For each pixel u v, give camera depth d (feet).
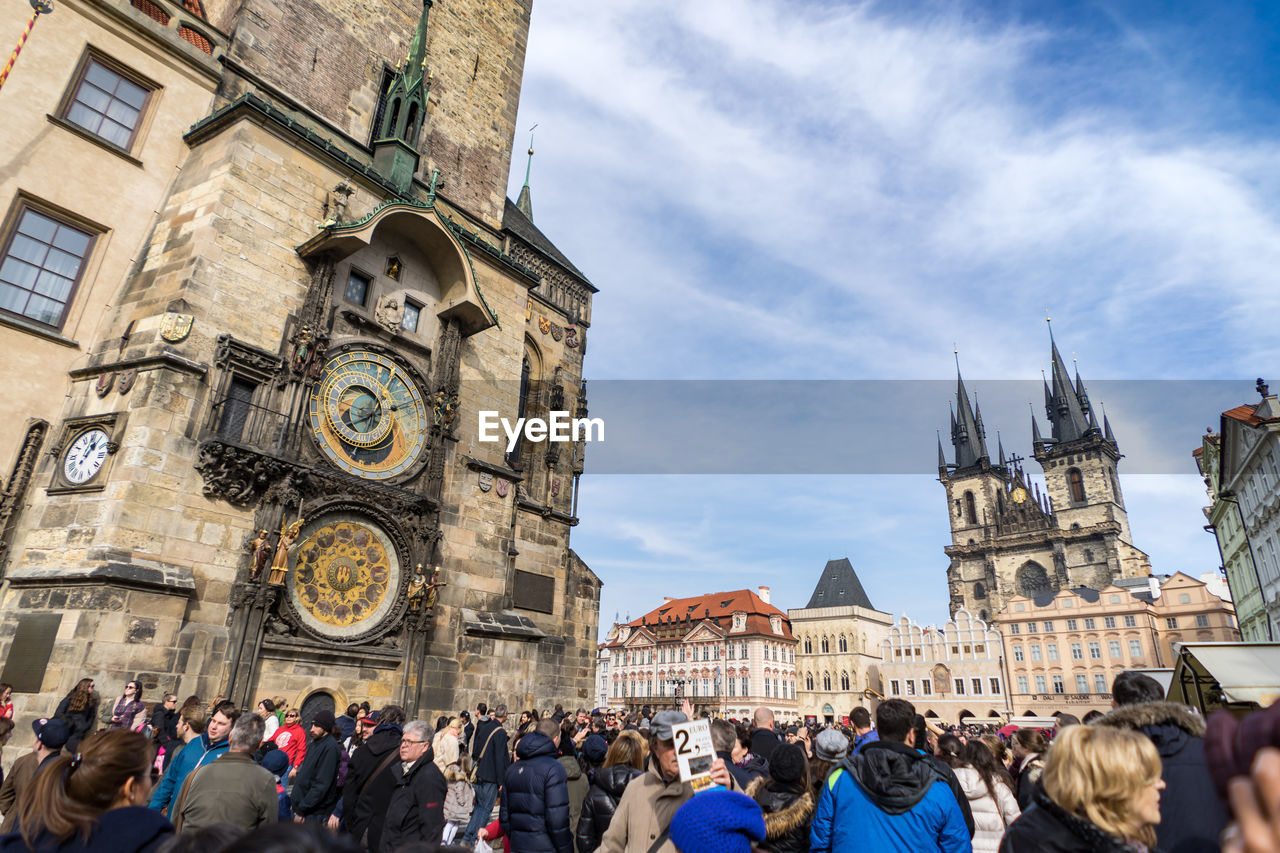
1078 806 12.32
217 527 56.85
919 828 17.02
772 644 397.60
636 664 439.22
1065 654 323.57
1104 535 400.26
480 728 44.42
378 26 89.86
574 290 127.65
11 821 12.81
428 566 69.82
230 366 60.18
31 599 51.42
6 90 61.41
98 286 63.98
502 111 105.81
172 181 69.67
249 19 76.84
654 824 17.39
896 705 19.60
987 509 458.09
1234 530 177.78
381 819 27.71
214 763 22.76
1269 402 131.75
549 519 108.88
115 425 55.72
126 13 68.28
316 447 64.08
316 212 71.05
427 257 80.02
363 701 63.36
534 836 26.22
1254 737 7.43
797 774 23.06
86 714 45.06
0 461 56.59
